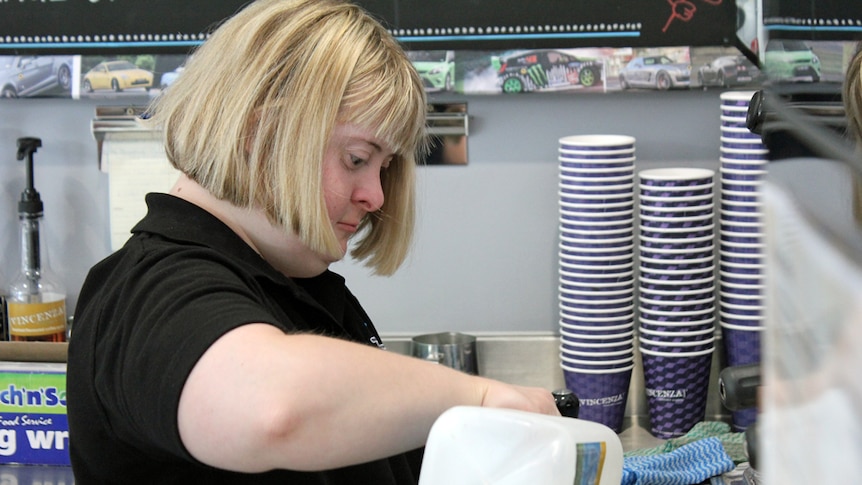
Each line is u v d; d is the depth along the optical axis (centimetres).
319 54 98
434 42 181
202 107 101
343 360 77
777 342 40
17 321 183
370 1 181
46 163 193
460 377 85
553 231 191
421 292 194
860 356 30
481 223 192
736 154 165
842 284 32
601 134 188
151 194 104
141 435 86
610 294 169
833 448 32
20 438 164
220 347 76
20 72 186
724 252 169
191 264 88
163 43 185
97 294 96
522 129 188
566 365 174
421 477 74
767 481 41
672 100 186
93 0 184
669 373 170
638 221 189
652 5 178
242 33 101
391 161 123
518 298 193
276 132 98
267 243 106
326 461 76
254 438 73
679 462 144
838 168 38
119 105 190
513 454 71
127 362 80
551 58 181
